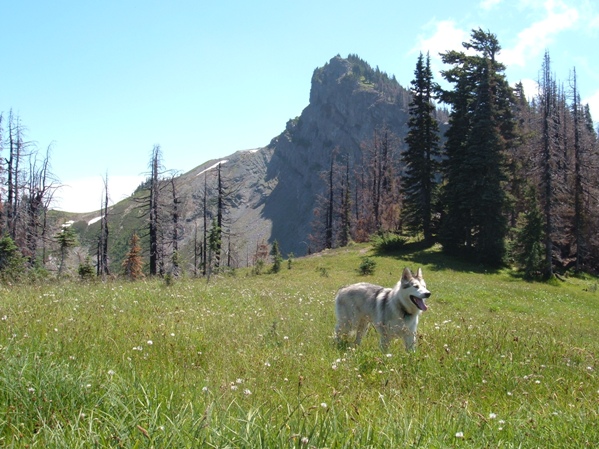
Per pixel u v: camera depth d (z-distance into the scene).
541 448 3.87
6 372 4.28
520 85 76.00
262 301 14.10
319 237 90.62
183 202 47.47
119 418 3.60
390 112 196.88
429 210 50.66
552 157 41.72
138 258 48.53
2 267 24.91
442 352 7.43
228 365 6.21
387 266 41.66
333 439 3.46
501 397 5.69
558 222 41.66
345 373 6.20
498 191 43.34
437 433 3.95
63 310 9.47
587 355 8.22
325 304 14.58
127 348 6.48
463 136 48.84
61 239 38.84
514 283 37.72
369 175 79.94
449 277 36.59
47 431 3.33
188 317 9.87
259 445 3.28
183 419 3.54
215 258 46.16
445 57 51.53
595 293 37.03
